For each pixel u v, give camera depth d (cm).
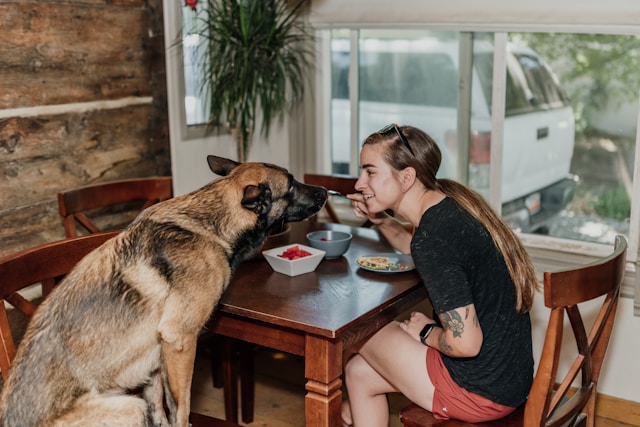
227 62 341
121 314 189
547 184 331
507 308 199
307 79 385
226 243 202
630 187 310
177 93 341
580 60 310
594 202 321
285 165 394
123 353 190
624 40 298
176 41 335
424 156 205
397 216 357
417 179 207
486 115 343
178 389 195
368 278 226
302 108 389
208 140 364
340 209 384
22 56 277
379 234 279
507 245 201
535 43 319
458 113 352
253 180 208
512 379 199
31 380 179
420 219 202
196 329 193
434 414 205
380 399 228
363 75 378
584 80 312
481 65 338
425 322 219
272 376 336
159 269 191
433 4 327
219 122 368
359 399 227
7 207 279
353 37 373
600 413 301
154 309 191
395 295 210
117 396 189
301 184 225
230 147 380
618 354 296
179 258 192
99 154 317
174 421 197
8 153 277
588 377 209
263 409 307
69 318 185
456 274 189
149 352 194
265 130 378
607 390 301
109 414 184
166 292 191
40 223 294
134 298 189
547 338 180
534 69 322
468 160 354
